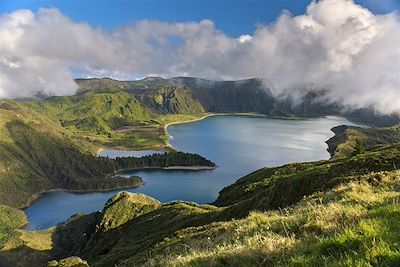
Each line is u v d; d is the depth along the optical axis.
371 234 8.91
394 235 8.71
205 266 11.05
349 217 11.92
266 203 60.44
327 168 58.56
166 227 84.75
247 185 109.25
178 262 12.40
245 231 15.84
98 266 73.69
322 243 9.27
